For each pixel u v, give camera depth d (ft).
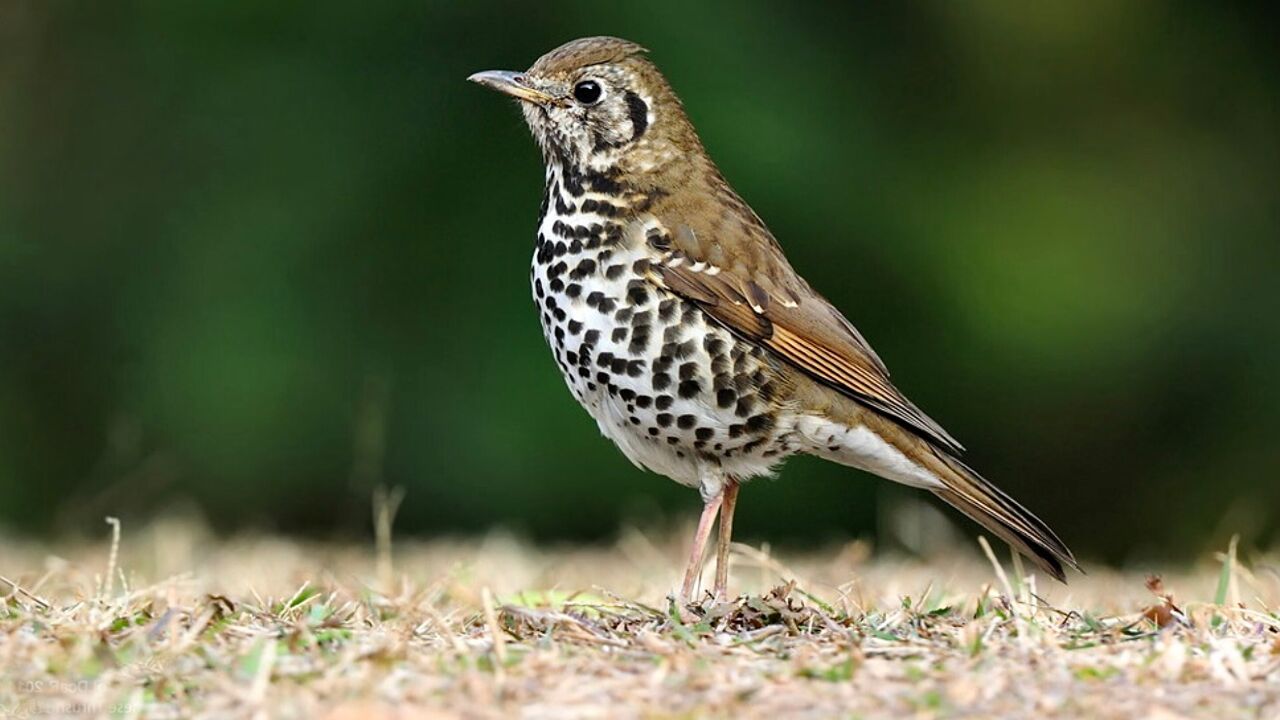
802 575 35.06
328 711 19.07
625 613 26.07
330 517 50.24
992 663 21.15
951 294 51.13
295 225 50.47
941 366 51.44
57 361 51.49
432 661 21.13
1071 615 25.03
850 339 30.12
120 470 50.16
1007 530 30.63
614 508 49.88
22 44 52.65
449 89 50.57
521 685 20.06
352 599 28.58
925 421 30.09
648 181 29.81
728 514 29.91
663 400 29.09
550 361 49.80
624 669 20.89
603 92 30.14
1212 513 51.96
